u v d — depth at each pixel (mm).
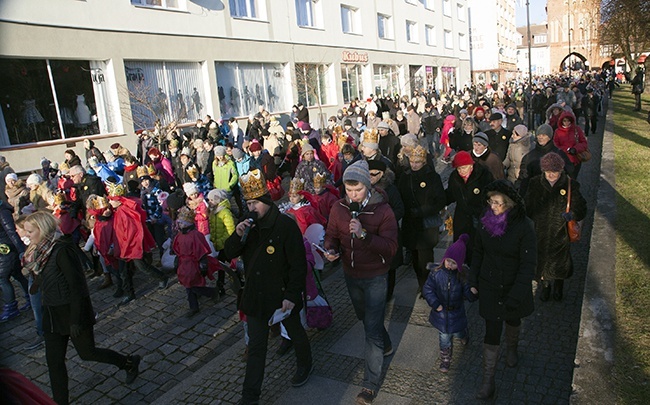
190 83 18281
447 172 13344
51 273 4066
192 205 6992
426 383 4109
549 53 87500
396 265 5461
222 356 5020
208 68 18750
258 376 3852
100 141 14852
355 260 3904
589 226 7410
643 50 33844
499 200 3600
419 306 5586
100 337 5793
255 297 3846
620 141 13133
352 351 4773
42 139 13750
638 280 4828
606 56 79188
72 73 14445
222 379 4578
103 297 7105
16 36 12805
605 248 5719
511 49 72500
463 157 4988
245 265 3941
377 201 3951
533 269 3584
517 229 3584
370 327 3887
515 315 3676
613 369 3594
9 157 12672
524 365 4180
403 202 5352
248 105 21297
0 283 6488
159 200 8281
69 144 14039
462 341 4609
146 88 16062
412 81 36750
